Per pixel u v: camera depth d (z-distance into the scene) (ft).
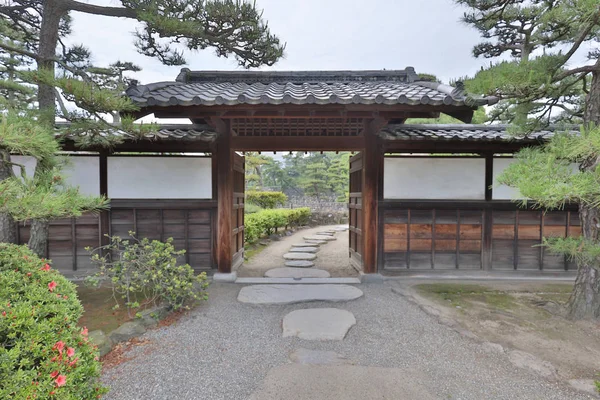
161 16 12.01
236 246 19.40
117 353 9.21
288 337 10.32
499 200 17.10
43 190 7.43
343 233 40.68
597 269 10.91
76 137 12.55
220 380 7.95
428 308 12.68
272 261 22.77
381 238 17.26
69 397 4.84
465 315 12.07
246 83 19.84
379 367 8.58
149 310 11.74
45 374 4.83
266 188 84.48
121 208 16.70
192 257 17.03
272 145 16.60
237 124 17.16
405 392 7.47
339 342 10.05
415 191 17.24
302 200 71.20
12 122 7.25
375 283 16.42
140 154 16.79
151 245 12.99
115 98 10.23
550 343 9.83
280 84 19.47
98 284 12.65
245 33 13.87
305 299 13.70
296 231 42.06
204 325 11.20
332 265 21.48
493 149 16.61
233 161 17.47
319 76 20.40
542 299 13.75
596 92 10.96
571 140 8.78
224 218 16.63
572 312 11.77
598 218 10.57
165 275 12.30
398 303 13.55
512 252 17.19
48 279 6.39
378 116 13.92
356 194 19.13
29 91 20.24
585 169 9.80
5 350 4.73
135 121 12.18
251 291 14.80
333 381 7.89
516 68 9.87
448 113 13.17
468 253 17.24
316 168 76.18
